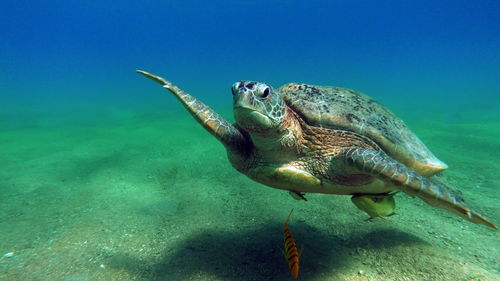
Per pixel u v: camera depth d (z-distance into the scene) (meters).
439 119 5.27
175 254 1.25
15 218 1.51
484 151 2.76
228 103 9.38
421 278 1.04
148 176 2.19
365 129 1.19
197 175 2.23
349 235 1.38
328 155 1.19
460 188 1.86
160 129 4.39
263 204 1.71
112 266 1.16
